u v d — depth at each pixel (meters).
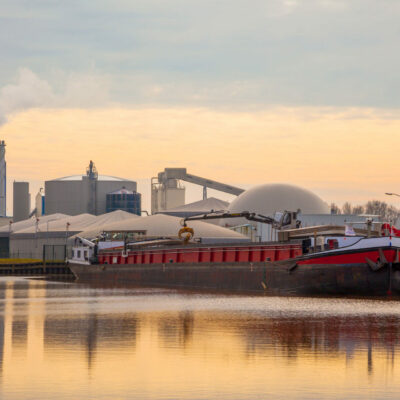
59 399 53.09
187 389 56.25
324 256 147.50
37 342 79.00
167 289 177.12
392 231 160.12
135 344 77.50
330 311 113.12
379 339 81.75
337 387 56.97
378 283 144.12
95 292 167.25
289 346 76.50
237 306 123.06
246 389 56.25
